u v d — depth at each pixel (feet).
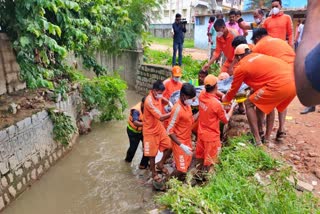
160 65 40.68
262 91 13.07
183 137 15.74
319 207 10.02
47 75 21.04
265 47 14.69
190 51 60.13
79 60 38.52
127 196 16.93
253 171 12.54
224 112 14.70
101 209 15.97
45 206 16.22
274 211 9.36
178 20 37.52
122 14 30.78
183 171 15.83
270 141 15.40
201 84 20.06
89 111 28.91
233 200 10.61
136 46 42.63
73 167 20.43
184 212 10.54
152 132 16.71
